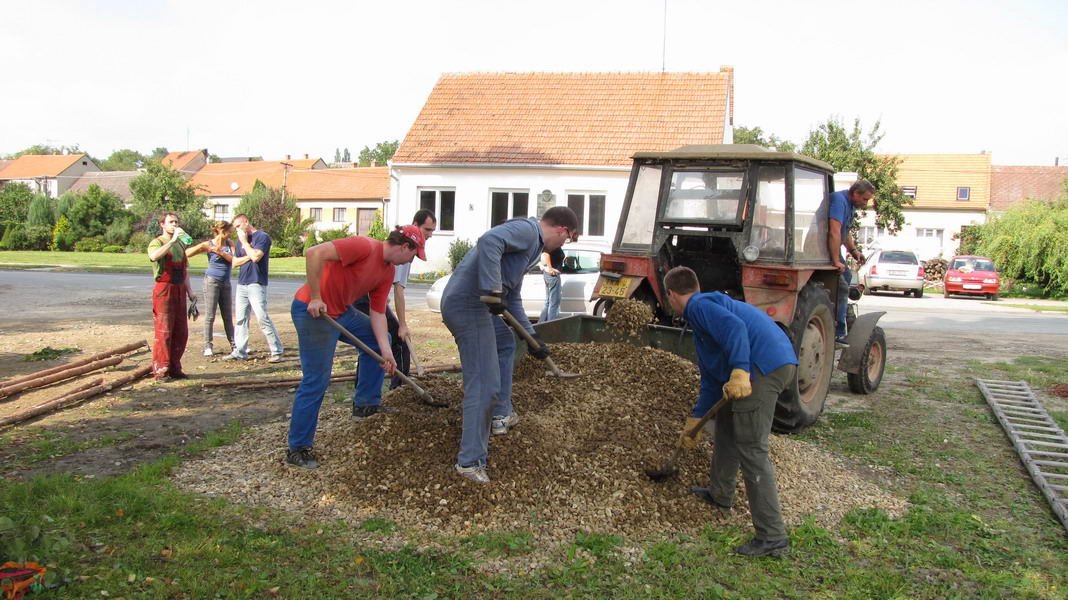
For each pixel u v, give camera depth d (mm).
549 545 3680
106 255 31844
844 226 6594
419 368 6418
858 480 4895
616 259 6551
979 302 22219
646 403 5031
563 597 3209
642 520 3963
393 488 4125
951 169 42531
